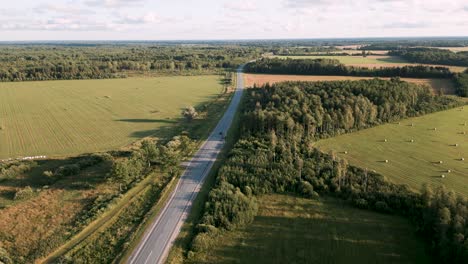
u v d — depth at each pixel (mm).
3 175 71375
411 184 68250
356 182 67750
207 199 62594
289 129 91875
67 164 79688
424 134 98438
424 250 49438
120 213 59594
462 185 67688
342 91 117562
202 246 49875
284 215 58969
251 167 72500
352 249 49875
